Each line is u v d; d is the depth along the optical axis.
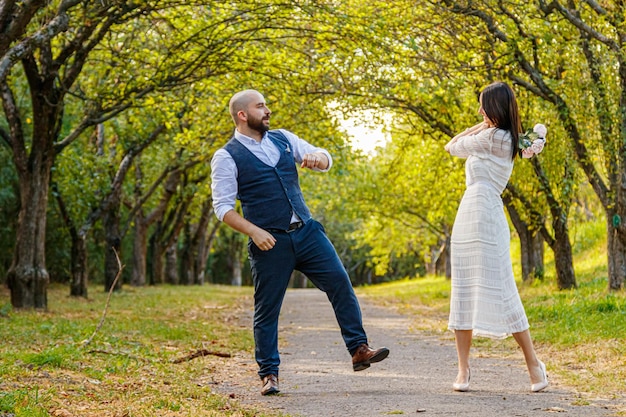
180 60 14.95
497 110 5.70
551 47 12.84
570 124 13.48
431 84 14.78
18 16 10.28
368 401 5.41
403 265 64.69
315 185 29.78
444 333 11.17
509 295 5.69
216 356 8.37
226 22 14.31
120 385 5.91
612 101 13.12
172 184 27.86
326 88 16.80
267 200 5.67
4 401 4.82
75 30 15.28
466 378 5.84
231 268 50.69
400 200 28.83
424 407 5.11
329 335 11.21
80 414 4.73
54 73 13.81
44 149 14.27
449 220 29.44
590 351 7.91
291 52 15.59
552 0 12.27
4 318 11.88
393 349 9.18
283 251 5.68
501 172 5.75
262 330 5.83
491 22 12.98
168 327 11.14
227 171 5.68
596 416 4.76
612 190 13.57
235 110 5.76
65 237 27.66
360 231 41.03
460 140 5.88
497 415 4.78
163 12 15.13
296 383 6.49
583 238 24.53
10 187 22.55
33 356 6.62
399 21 13.50
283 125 18.05
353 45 14.02
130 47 15.23
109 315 13.69
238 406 5.27
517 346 8.91
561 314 11.05
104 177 20.84
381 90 15.78
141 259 28.36
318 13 13.43
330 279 5.70
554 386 6.04
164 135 23.09
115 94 14.77
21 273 14.13
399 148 22.44
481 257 5.69
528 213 16.17
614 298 11.70
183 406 5.16
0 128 14.36
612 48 12.20
